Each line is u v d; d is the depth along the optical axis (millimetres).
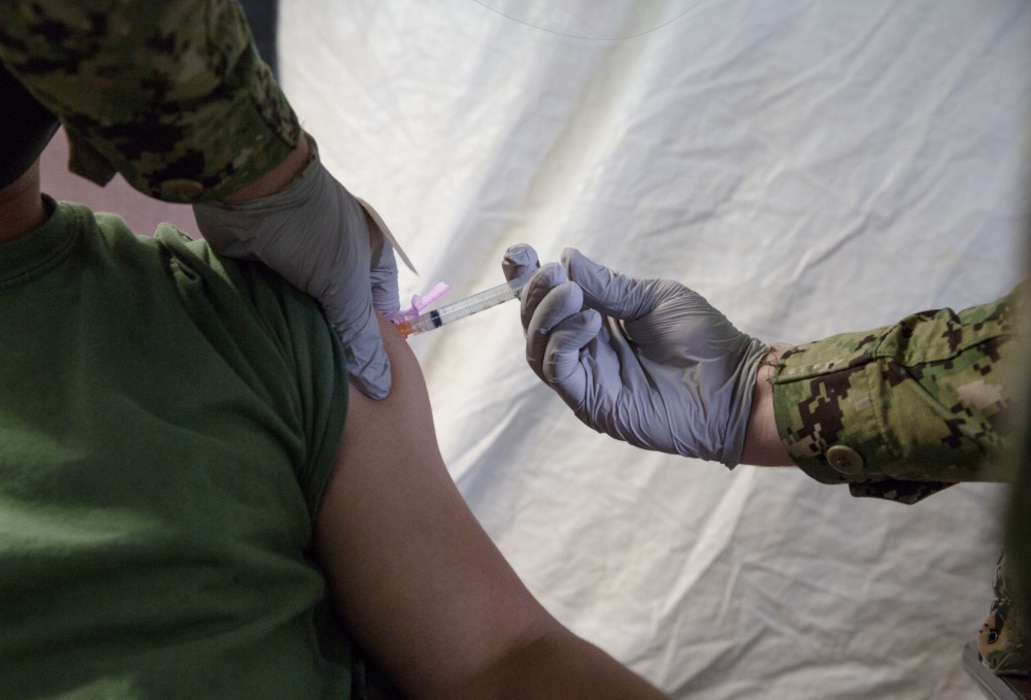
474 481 1641
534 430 1647
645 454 1606
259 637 757
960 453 871
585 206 1676
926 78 1583
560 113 1744
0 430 693
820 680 1459
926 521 1478
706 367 1083
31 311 747
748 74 1655
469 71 1790
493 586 931
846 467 952
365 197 1802
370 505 907
